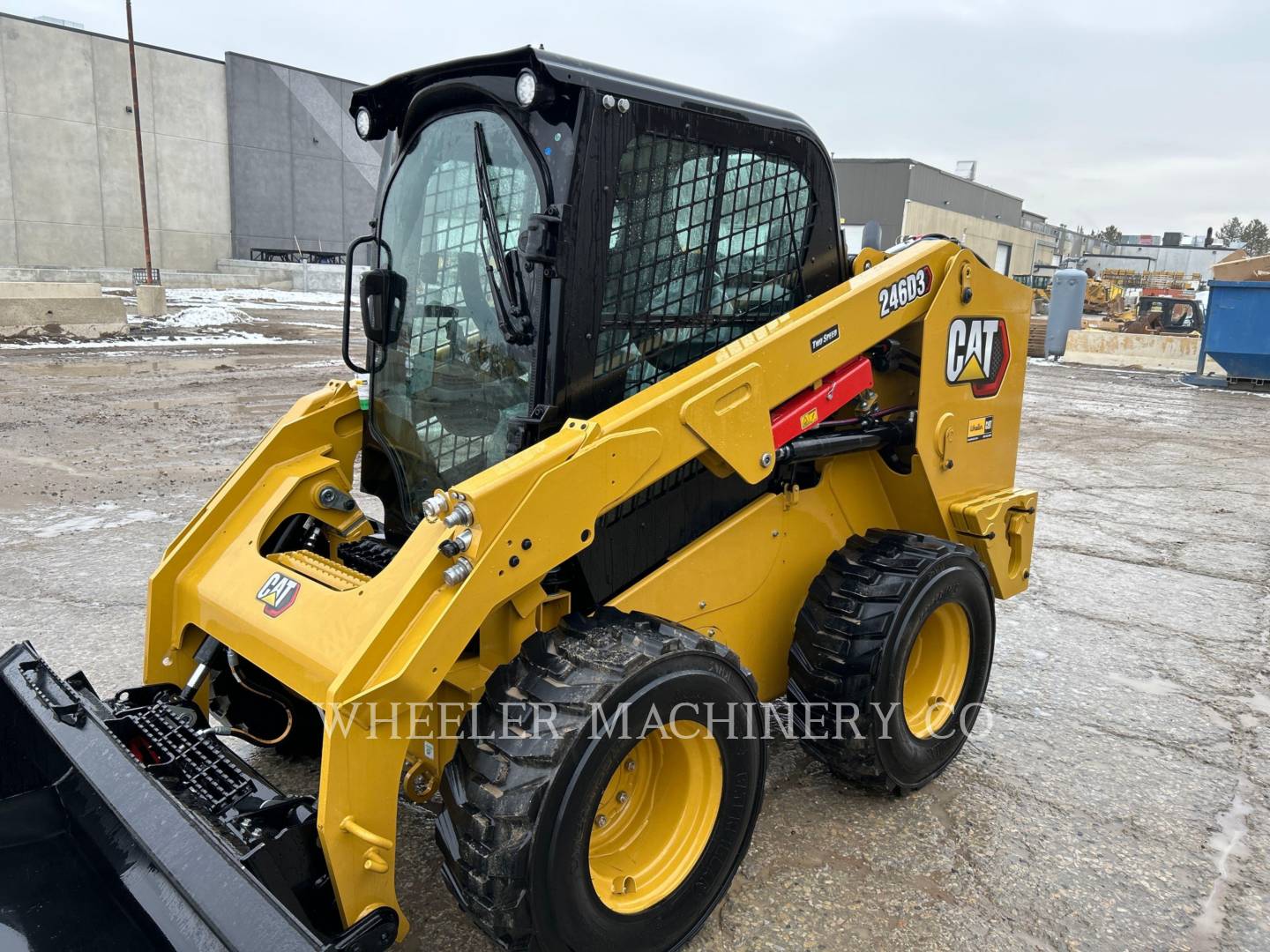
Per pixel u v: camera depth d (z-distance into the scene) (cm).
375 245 302
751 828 257
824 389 293
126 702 271
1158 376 1775
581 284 237
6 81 3250
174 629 293
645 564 268
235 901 179
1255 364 1584
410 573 219
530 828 199
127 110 3528
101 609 473
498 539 211
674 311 267
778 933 256
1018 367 379
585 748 206
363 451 319
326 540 326
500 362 254
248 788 229
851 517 344
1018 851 299
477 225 257
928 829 309
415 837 294
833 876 281
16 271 3098
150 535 597
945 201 3547
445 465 279
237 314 2197
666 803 247
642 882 237
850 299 290
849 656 290
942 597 307
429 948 246
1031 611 527
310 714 317
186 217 3744
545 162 233
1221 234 12506
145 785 209
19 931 197
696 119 256
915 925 262
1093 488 835
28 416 955
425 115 272
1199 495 820
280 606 252
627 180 243
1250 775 353
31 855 221
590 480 226
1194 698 420
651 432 237
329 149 4069
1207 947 257
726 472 266
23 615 464
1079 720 396
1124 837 309
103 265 3562
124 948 189
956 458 351
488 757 209
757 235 287
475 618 211
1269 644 484
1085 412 1311
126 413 993
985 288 347
